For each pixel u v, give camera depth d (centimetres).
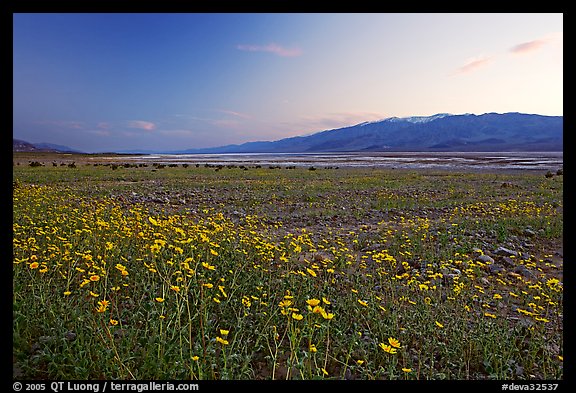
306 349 413
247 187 2156
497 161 7406
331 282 629
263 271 613
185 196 1708
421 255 827
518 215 1294
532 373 400
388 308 524
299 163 7281
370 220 1259
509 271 755
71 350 360
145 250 632
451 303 556
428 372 384
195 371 344
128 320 435
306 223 1184
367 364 378
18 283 474
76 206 1198
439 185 2408
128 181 2394
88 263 538
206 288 503
